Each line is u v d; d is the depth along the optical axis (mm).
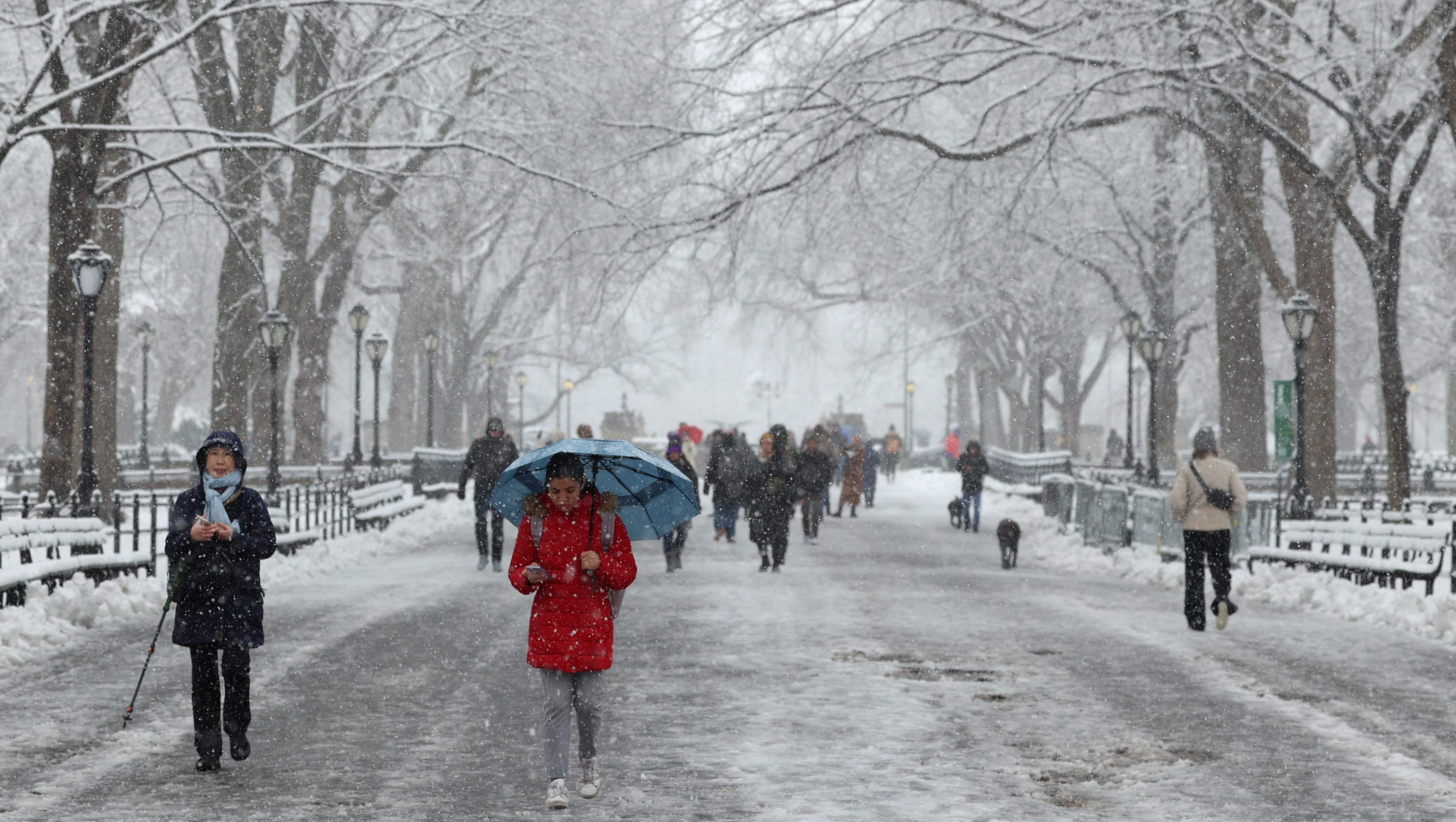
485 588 45062
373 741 21625
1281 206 105625
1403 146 75688
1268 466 99250
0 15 68188
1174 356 126125
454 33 86125
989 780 19250
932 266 125125
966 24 78812
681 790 18547
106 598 35562
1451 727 23125
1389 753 21078
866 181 93688
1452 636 33500
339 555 54312
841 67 76062
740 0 80188
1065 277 125625
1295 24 70000
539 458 17797
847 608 39625
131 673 27359
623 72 92688
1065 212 102625
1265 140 81625
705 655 30688
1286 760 20609
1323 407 80688
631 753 20859
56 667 28031
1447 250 132125
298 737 21812
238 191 92500
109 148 72562
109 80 63062
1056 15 78312
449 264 125812
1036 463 105188
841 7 78438
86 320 52812
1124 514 58500
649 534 19047
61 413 62750
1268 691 26484
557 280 125750
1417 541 40219
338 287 106250
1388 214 71500
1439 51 65062
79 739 21359
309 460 105812
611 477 18562
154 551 41312
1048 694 25953
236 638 19203
